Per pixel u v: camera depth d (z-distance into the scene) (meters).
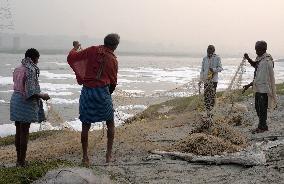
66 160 7.57
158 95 15.93
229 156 7.46
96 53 7.31
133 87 66.88
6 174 6.56
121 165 7.52
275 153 7.81
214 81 13.19
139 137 10.21
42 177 5.73
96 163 7.70
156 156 8.16
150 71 140.00
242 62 11.95
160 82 82.00
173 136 10.40
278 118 13.28
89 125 7.50
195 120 11.50
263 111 10.77
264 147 8.37
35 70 7.60
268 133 10.53
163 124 12.26
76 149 9.30
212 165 7.41
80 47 7.84
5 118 29.73
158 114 14.41
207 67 13.01
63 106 37.16
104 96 7.37
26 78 7.51
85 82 7.36
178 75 114.50
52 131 14.30
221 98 13.55
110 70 7.42
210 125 9.91
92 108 7.35
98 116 7.39
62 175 5.38
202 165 7.43
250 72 117.88
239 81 12.89
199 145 8.35
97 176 5.68
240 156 7.38
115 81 7.62
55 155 8.90
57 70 125.38
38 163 7.50
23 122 7.65
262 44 10.83
